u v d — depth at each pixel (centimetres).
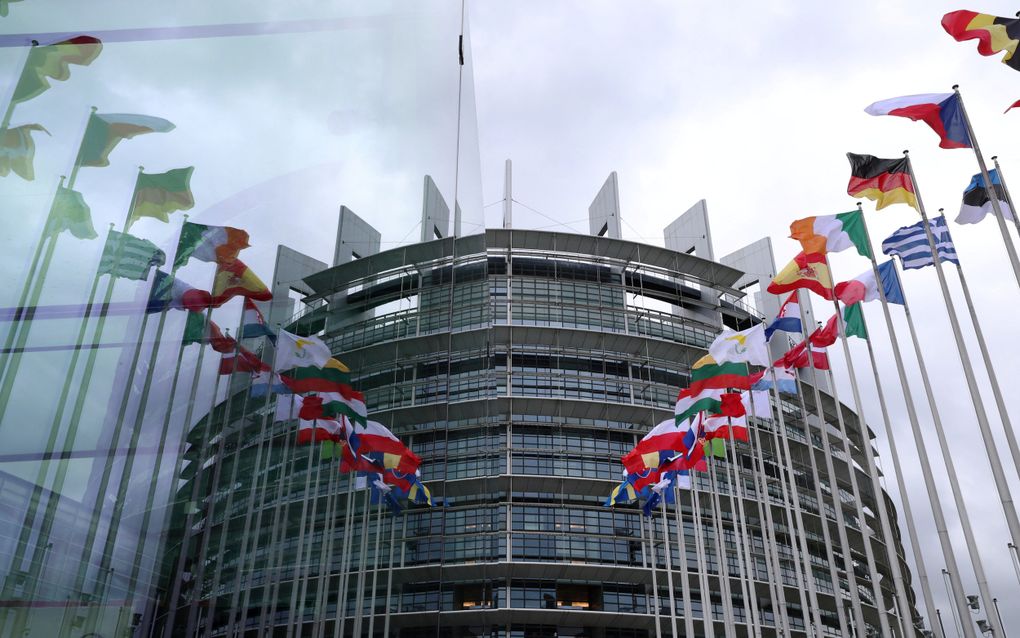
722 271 8200
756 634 3753
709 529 6638
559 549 6241
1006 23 2106
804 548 3553
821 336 3469
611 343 7406
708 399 3372
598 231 8900
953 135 2520
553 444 6775
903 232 3058
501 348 7181
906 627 2784
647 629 6194
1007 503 2403
